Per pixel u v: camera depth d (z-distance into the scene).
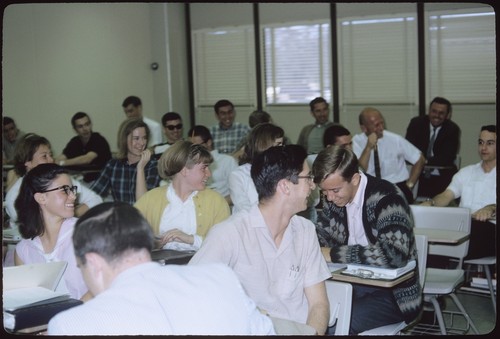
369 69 7.96
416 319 2.88
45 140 4.11
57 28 7.57
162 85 8.97
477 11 7.28
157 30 8.88
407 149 5.66
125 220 1.54
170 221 3.21
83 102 7.93
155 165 4.39
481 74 7.34
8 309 1.99
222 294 1.63
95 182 4.42
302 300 2.30
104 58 8.22
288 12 8.39
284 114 8.59
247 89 8.78
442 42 7.50
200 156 3.17
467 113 7.45
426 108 7.68
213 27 8.89
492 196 4.48
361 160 5.47
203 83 9.05
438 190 6.13
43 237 2.62
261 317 1.74
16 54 7.06
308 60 8.35
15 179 4.68
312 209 3.83
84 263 1.54
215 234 2.19
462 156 7.50
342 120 8.20
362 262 2.72
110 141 8.34
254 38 8.63
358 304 2.77
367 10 7.89
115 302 1.49
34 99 7.29
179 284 1.58
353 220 2.89
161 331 1.50
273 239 2.23
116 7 8.36
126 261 1.54
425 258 3.06
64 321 1.47
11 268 2.16
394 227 2.71
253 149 3.74
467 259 4.01
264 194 2.20
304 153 2.22
